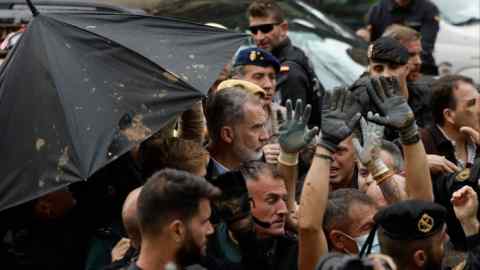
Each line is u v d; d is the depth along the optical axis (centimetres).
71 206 724
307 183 641
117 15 729
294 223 697
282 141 685
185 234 567
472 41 1752
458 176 748
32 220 721
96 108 675
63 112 670
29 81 682
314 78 1048
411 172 682
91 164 655
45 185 658
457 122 883
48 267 718
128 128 674
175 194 566
